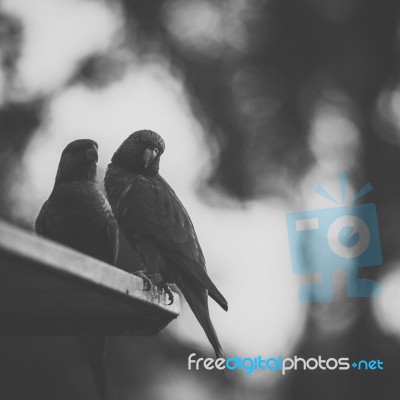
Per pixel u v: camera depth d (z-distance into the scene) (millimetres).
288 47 17438
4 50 16188
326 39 17641
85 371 14531
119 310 6633
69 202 7855
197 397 16016
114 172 8633
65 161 7957
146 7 17234
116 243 8109
